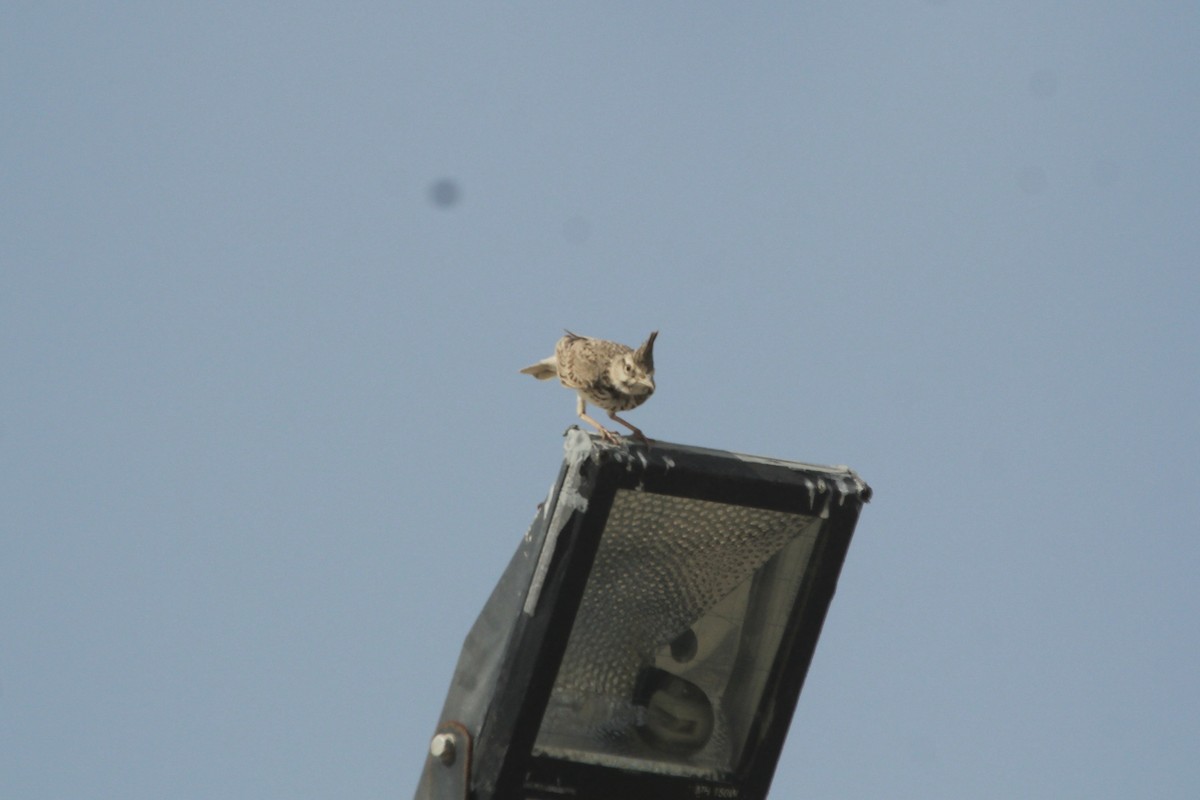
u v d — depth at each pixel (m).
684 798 10.18
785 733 10.38
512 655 9.69
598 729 10.15
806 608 10.29
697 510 9.91
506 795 9.80
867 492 10.13
